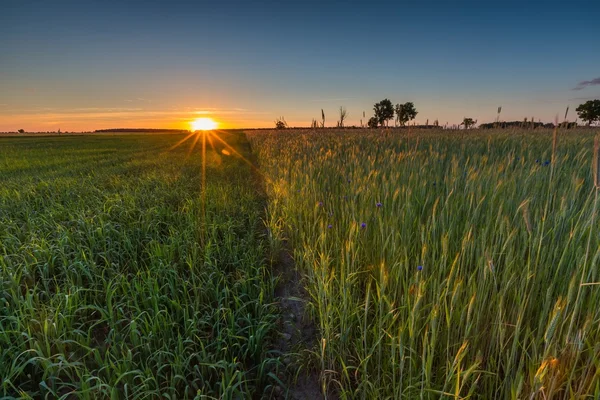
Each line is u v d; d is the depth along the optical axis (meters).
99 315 3.07
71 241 3.95
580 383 1.59
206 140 38.62
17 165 13.47
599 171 1.61
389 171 4.99
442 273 2.31
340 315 2.44
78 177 9.70
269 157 11.77
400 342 1.72
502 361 2.01
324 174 6.09
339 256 3.28
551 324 1.40
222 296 3.17
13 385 2.16
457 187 3.56
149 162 14.02
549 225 2.41
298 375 2.55
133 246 4.20
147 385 2.04
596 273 1.92
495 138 7.77
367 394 2.10
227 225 4.94
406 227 2.94
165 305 2.99
